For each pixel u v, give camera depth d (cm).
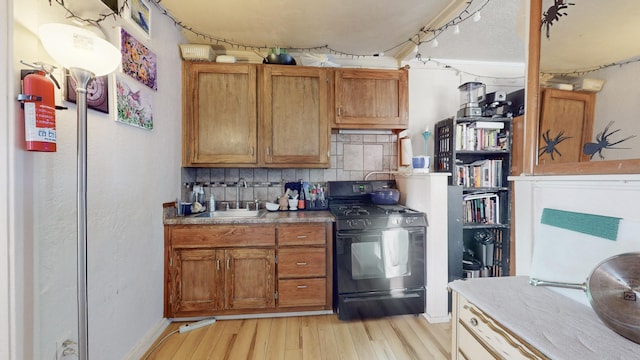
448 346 185
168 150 214
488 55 280
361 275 218
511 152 259
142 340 178
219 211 258
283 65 245
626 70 80
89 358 132
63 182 116
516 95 262
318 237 222
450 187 228
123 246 158
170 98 216
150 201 189
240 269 217
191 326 204
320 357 173
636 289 67
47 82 98
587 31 90
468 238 273
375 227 218
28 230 100
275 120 245
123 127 158
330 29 231
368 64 288
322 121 249
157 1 190
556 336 69
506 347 76
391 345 186
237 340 191
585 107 91
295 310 224
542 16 105
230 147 240
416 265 222
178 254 212
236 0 191
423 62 288
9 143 95
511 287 99
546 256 99
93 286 134
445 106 293
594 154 87
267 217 221
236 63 239
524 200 116
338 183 276
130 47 161
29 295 101
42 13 106
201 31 234
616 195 81
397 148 290
